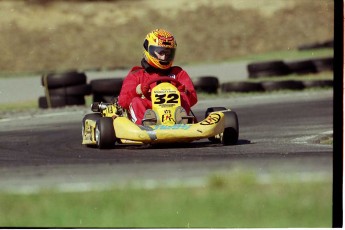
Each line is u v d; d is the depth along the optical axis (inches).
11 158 1034.1
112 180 774.5
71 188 735.1
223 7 4512.8
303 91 2105.1
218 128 1019.9
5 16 4185.5
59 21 4200.3
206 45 4023.1
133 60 3740.2
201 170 822.5
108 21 4274.1
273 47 4001.0
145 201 665.6
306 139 1135.0
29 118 1701.5
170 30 4229.8
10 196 708.7
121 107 1111.0
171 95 1048.8
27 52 3754.9
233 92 2103.8
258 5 4515.3
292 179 727.1
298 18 4347.9
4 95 2445.9
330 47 3452.3
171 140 999.0
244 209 635.5
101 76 2952.8
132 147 1077.1
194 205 651.5
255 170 803.4
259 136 1206.9
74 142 1227.9
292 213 626.2
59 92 1931.6
